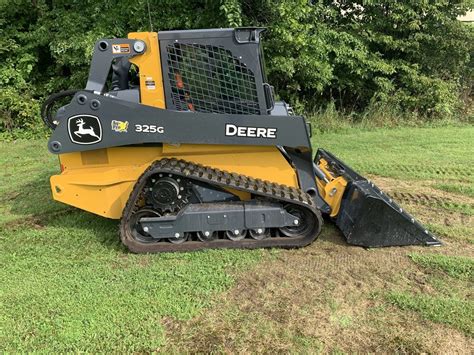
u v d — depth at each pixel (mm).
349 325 3424
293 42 8906
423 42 10602
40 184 6625
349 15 10797
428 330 3367
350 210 4559
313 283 3941
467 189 6082
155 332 3350
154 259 4332
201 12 8773
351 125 10086
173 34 4176
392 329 3375
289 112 4758
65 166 4547
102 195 4566
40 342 3295
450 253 4441
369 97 10891
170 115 4203
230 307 3623
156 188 4324
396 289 3848
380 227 4461
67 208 5691
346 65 10266
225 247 4457
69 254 4512
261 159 4508
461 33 10367
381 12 10609
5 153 8336
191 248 4441
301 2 8562
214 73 4262
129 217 4387
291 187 4539
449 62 10930
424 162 7332
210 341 3266
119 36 8984
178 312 3561
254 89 4305
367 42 10570
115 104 4168
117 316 3527
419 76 10617
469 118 10891
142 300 3711
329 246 4574
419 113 10828
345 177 4898
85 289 3877
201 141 4262
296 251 4465
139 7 8773
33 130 9633
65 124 4223
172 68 4230
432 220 5250
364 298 3742
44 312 3596
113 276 4070
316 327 3400
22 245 4703
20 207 5773
